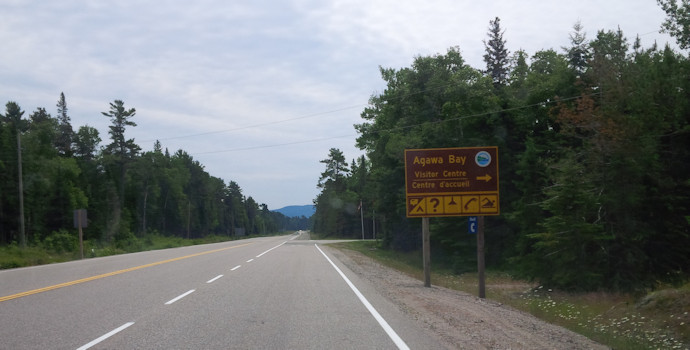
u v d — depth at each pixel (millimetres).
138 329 9133
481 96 41406
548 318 14805
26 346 7742
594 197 23281
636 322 14469
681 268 23594
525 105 37250
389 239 65000
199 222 143125
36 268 24359
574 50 35938
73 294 14062
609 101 24719
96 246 52719
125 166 86938
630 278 22406
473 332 9562
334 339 8453
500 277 32375
